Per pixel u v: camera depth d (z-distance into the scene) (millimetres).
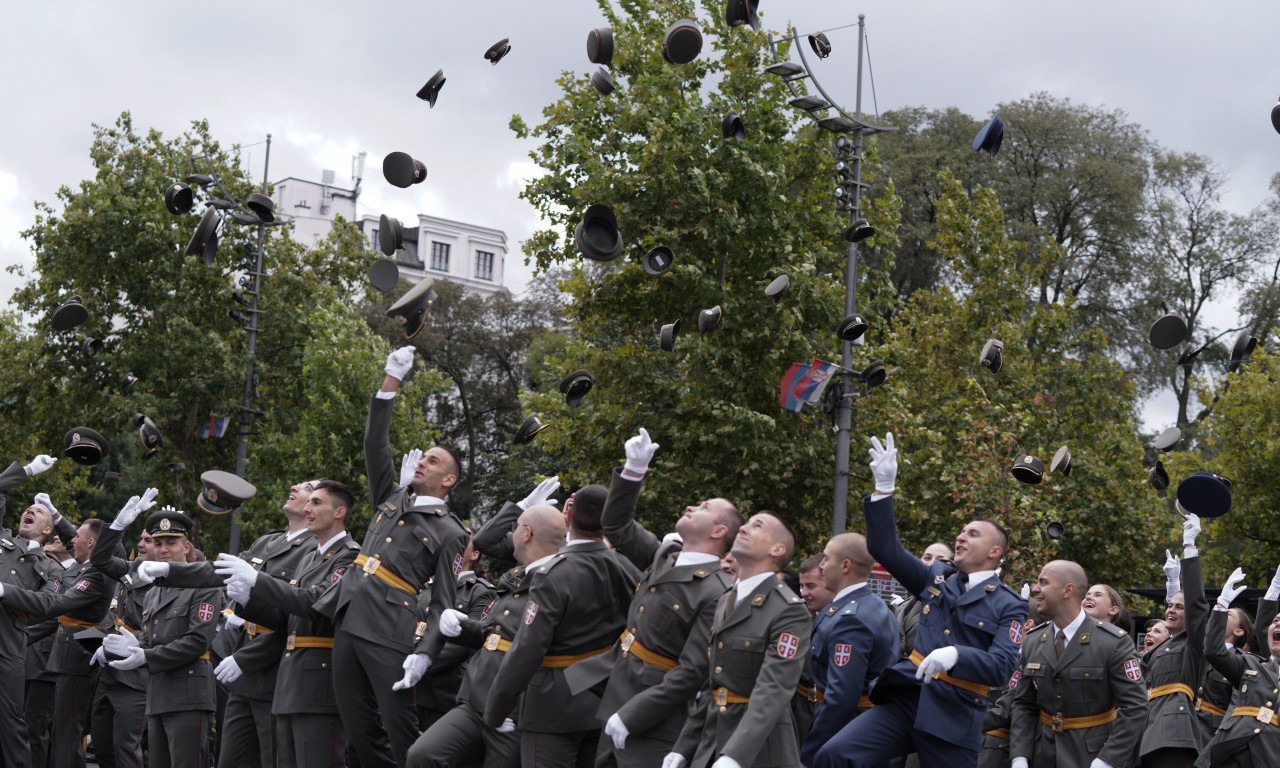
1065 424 28781
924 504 24234
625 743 6312
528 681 6770
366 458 8203
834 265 24625
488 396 52250
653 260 12062
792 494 23359
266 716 8562
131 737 10391
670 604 6457
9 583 10852
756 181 23094
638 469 6887
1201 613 9039
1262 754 8758
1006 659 6949
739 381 22984
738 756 5504
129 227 32188
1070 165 44156
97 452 9852
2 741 10383
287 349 34562
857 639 6875
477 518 49906
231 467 35344
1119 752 8055
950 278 43375
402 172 9312
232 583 7836
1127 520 26406
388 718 7812
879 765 7074
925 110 47281
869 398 23578
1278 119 7766
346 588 7953
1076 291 44000
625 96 24250
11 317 38188
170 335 32500
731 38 23750
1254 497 26188
